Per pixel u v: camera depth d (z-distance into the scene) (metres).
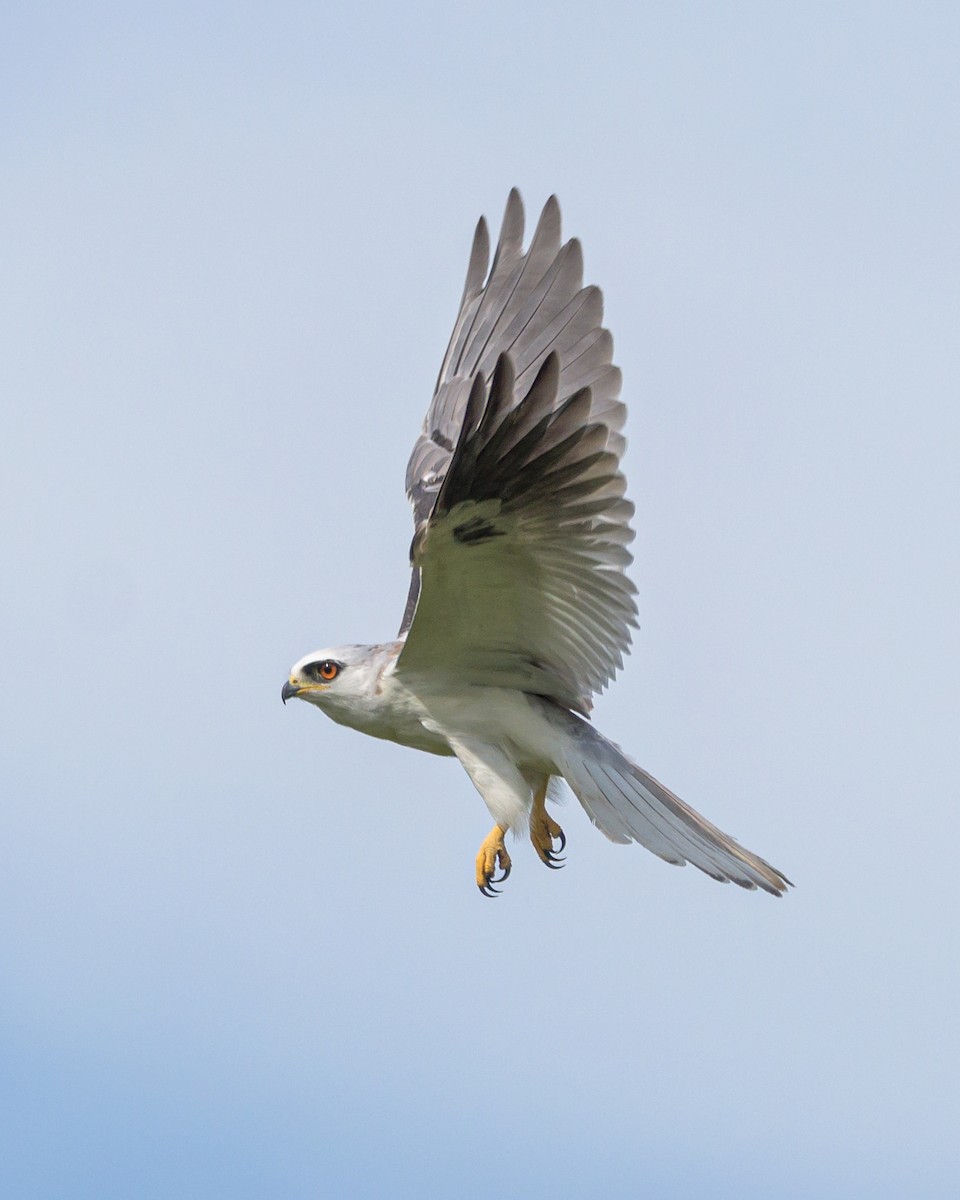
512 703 10.85
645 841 10.27
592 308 11.96
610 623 10.25
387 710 11.11
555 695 10.88
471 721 10.91
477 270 13.09
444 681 10.93
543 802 11.22
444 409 13.05
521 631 10.52
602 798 10.42
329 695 11.22
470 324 13.03
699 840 10.21
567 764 10.57
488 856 10.85
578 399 9.33
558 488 9.59
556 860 11.18
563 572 10.11
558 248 12.39
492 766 10.86
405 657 10.81
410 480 12.91
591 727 10.73
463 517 9.62
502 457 9.30
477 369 12.83
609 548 9.94
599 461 9.55
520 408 9.16
